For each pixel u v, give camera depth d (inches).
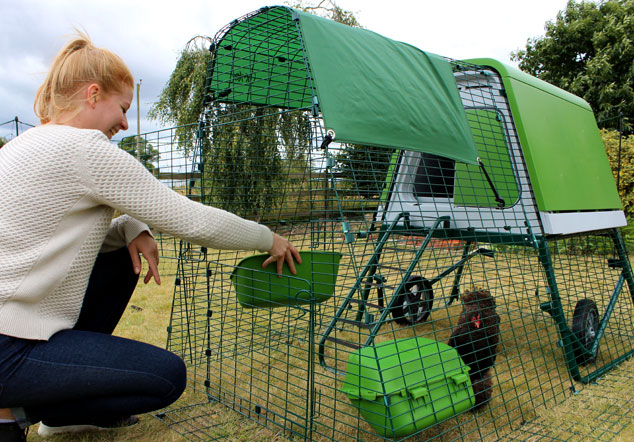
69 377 50.4
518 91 111.5
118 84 57.2
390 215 131.6
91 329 70.9
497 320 95.7
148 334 124.0
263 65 102.7
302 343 118.6
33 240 48.4
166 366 56.7
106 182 51.2
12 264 46.9
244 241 63.1
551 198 106.2
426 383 68.4
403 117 72.9
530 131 109.0
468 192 117.3
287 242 70.9
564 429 79.6
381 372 67.2
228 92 95.8
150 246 68.4
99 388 52.4
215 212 59.5
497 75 112.3
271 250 68.7
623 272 134.1
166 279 192.5
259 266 73.9
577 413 85.7
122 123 61.5
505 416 84.5
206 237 57.8
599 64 523.5
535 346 121.0
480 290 103.7
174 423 79.2
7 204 47.9
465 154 83.7
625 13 545.0
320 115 68.0
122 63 58.1
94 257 54.3
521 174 107.6
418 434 73.9
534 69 616.4
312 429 75.0
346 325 136.9
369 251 106.7
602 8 587.5
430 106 80.0
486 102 113.3
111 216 56.2
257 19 83.1
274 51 98.4
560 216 108.4
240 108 100.5
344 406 85.7
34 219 48.2
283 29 86.0
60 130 51.6
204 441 73.0
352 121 65.7
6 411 52.1
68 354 50.6
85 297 68.8
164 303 157.6
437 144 77.9
